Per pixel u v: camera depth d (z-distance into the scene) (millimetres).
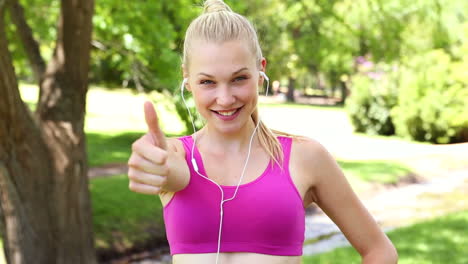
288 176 1318
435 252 6109
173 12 6906
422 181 11367
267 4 15102
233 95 1233
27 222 4574
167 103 6172
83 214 4938
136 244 7262
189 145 1348
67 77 4848
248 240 1273
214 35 1228
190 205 1285
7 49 4164
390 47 12758
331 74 34000
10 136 4402
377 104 18078
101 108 24938
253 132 1354
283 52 19047
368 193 10273
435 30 13961
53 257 4684
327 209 1428
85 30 4828
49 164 4648
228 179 1310
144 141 1024
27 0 6801
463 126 15734
